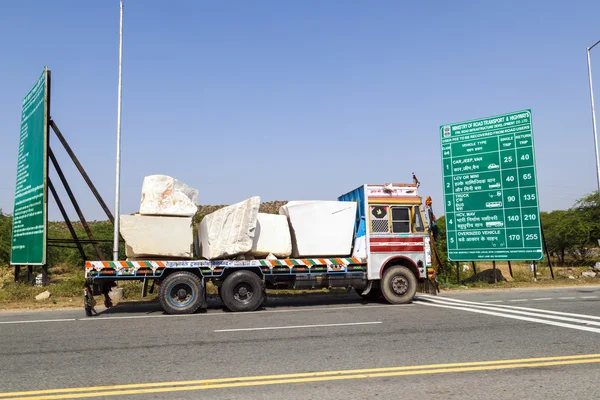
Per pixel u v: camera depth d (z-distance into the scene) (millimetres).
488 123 22203
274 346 8422
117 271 12852
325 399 5559
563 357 7430
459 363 7113
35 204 18859
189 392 5871
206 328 10352
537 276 25719
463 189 22547
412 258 14758
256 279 13430
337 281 14305
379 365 7059
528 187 21188
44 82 18531
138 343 8789
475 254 22078
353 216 14711
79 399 5660
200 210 58719
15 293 16734
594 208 36500
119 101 17391
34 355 7902
